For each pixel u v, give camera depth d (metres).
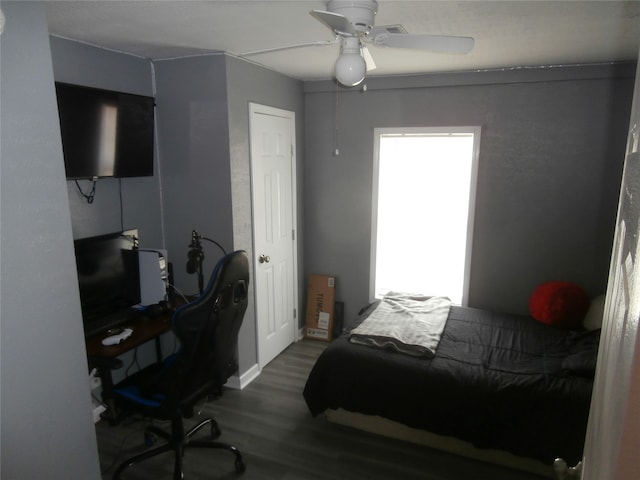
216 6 1.94
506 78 3.32
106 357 2.14
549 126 3.31
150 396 2.17
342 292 4.19
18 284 1.10
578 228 3.37
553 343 2.85
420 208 3.81
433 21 2.14
